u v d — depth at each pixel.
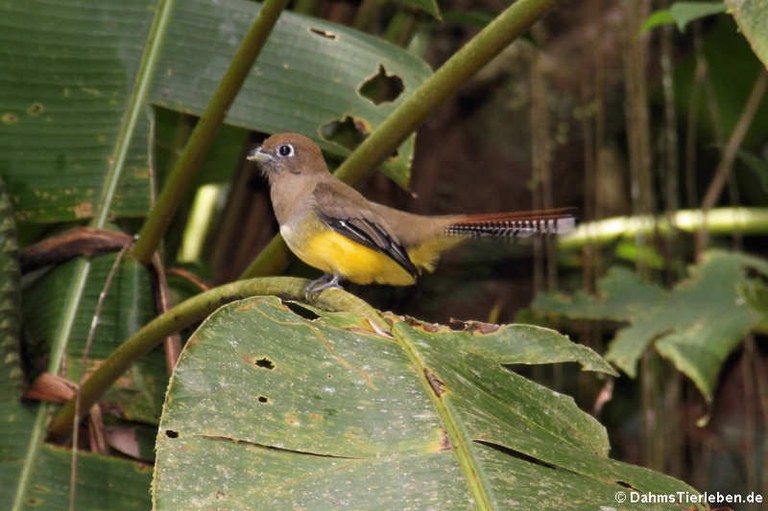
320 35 10.55
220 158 12.65
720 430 15.58
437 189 17.33
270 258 10.45
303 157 10.70
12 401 9.00
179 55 10.27
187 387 6.22
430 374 6.57
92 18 10.20
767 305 12.93
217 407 6.16
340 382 6.48
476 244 16.77
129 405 9.68
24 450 8.83
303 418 6.22
